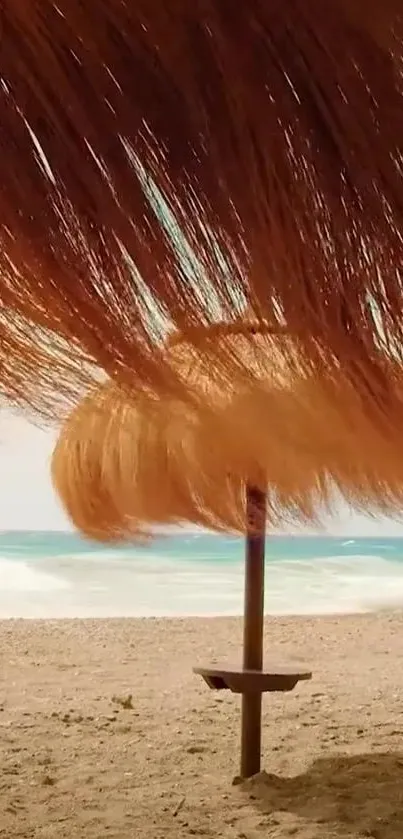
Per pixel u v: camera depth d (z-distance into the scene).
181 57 0.61
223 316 0.67
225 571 19.84
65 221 0.63
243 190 0.63
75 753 3.56
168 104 0.62
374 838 2.56
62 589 15.25
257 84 0.62
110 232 0.63
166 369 0.72
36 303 0.65
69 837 2.54
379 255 0.65
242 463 1.18
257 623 3.03
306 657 6.78
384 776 3.19
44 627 8.25
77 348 0.68
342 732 4.00
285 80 0.62
